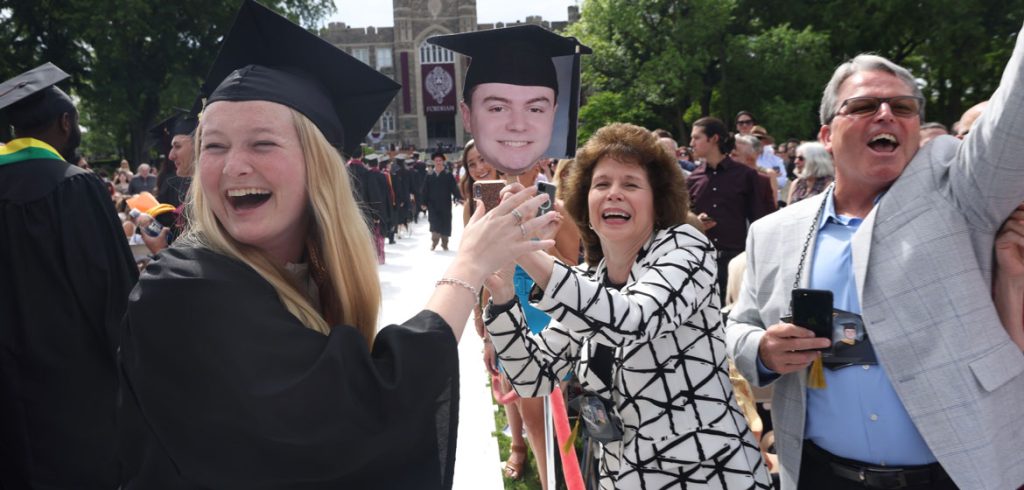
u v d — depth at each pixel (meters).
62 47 31.27
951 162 2.06
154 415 1.27
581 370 2.48
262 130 1.43
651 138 2.39
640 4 28.44
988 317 1.98
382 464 1.35
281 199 1.45
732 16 29.20
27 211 3.22
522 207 1.60
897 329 2.03
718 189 6.38
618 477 2.36
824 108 2.31
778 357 2.14
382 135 71.00
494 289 2.31
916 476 2.07
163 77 33.72
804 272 2.26
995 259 2.04
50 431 3.21
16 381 3.17
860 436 2.13
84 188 3.35
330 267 1.54
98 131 41.06
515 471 4.34
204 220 1.46
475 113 2.25
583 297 1.98
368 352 1.35
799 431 2.24
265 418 1.23
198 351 1.25
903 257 2.03
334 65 1.65
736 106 29.55
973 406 1.94
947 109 30.20
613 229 2.36
